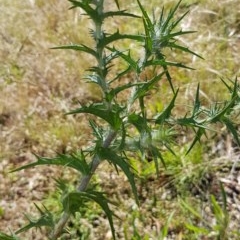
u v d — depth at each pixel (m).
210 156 3.11
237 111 1.20
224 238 2.62
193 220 2.78
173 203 2.85
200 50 3.72
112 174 2.99
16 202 2.93
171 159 3.03
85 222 2.75
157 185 2.95
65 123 3.30
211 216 2.80
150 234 2.69
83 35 3.97
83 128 3.31
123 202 2.85
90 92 3.60
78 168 1.17
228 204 2.88
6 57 3.89
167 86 3.51
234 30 3.91
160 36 1.11
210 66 3.58
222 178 2.99
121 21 4.14
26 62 3.83
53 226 1.30
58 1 4.38
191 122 1.14
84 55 3.82
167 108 1.11
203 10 4.04
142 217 2.79
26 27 4.18
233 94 1.17
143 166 3.00
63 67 3.73
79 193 1.11
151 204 2.86
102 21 1.05
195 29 3.96
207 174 3.00
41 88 3.64
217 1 4.07
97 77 1.12
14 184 3.03
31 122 3.36
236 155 3.08
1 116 3.48
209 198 2.89
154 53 1.11
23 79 3.71
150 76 3.45
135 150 1.11
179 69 3.59
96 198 1.15
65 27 4.08
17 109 3.50
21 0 4.40
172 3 4.20
